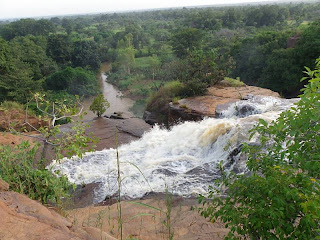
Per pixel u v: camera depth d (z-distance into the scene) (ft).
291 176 8.77
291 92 103.04
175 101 59.41
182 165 30.30
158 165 30.58
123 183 26.73
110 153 36.47
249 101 47.60
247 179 9.61
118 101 132.46
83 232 10.62
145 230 15.62
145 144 38.73
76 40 215.51
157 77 156.87
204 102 58.44
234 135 29.91
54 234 9.56
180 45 178.29
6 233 9.25
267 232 8.43
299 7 407.85
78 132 19.38
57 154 18.16
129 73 176.14
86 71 172.76
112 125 52.37
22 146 17.57
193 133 36.76
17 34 319.47
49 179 15.79
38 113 69.82
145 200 21.84
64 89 139.95
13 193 12.25
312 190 8.29
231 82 71.15
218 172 25.67
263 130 10.84
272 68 100.07
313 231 8.00
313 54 91.09
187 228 15.72
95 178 29.19
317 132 9.49
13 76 106.11
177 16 514.27
